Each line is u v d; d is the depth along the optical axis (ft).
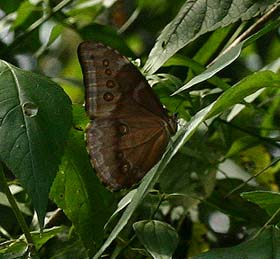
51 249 4.08
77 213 3.77
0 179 3.60
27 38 4.69
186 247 4.35
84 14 4.69
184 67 4.34
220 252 3.45
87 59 3.56
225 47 4.22
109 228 3.90
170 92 3.92
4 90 3.47
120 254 3.97
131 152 3.65
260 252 3.44
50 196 3.76
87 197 3.77
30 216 4.29
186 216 4.30
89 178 3.77
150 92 3.64
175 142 3.40
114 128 3.62
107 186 3.64
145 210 3.90
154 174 3.39
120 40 4.60
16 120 3.43
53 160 3.43
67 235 4.09
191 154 4.13
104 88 3.59
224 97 3.35
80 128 3.76
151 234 3.62
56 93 3.50
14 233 4.26
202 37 4.39
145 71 3.73
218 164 4.21
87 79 3.56
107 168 3.63
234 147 4.28
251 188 4.28
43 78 3.52
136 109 3.63
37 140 3.43
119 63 3.59
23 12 4.68
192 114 4.08
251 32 4.00
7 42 4.76
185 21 3.72
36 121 3.44
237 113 4.20
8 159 3.40
